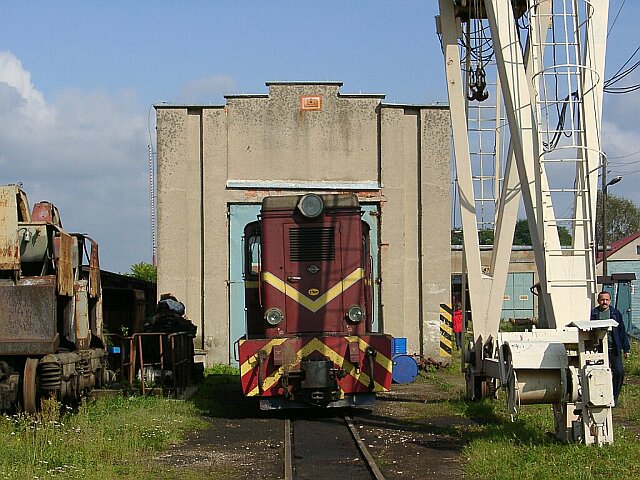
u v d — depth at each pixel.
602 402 9.88
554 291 11.44
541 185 11.59
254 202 23.05
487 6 12.35
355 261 14.91
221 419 14.21
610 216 111.88
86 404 13.97
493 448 10.42
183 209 23.00
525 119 11.93
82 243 15.89
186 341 18.47
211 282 22.91
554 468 9.11
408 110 23.44
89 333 15.29
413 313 23.11
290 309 14.77
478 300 15.12
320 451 11.27
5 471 9.08
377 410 15.12
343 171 23.30
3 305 12.74
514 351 10.34
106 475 9.36
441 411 14.67
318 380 13.70
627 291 39.03
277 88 23.27
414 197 23.34
